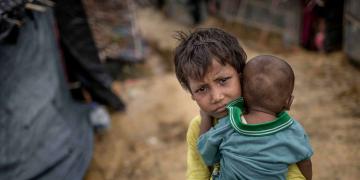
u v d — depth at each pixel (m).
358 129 5.20
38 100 4.71
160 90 7.52
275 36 8.29
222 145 1.77
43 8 4.55
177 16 10.59
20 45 4.42
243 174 1.71
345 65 6.88
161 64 8.59
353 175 4.49
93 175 5.62
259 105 1.72
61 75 5.88
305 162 1.79
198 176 2.03
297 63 7.24
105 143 6.25
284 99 1.71
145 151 5.99
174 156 5.80
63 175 4.80
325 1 7.04
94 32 7.87
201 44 1.69
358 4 6.34
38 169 4.48
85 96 6.85
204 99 1.74
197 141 1.91
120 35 8.20
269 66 1.70
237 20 9.07
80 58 6.49
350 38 6.69
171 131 6.39
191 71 1.68
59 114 5.21
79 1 6.18
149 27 10.52
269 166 1.66
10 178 4.13
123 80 8.07
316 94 6.15
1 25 3.54
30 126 4.47
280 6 7.95
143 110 7.01
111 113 7.00
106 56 8.36
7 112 4.11
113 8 7.91
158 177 5.44
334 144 5.00
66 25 6.21
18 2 3.63
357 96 5.95
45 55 5.16
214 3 9.66
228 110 1.72
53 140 4.87
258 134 1.66
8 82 4.18
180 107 6.94
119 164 5.79
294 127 1.69
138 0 11.20
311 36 7.59
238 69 1.75
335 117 5.53
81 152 5.30
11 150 4.15
